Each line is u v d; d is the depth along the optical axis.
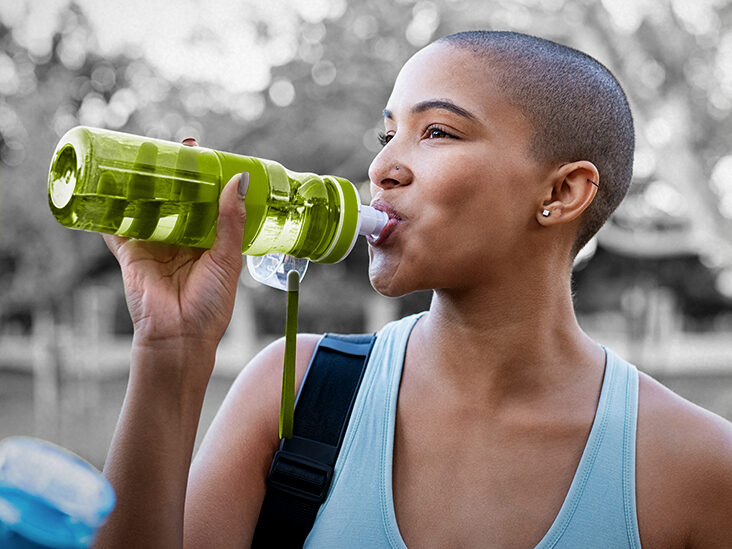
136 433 1.32
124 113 13.22
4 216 12.92
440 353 1.54
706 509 1.41
